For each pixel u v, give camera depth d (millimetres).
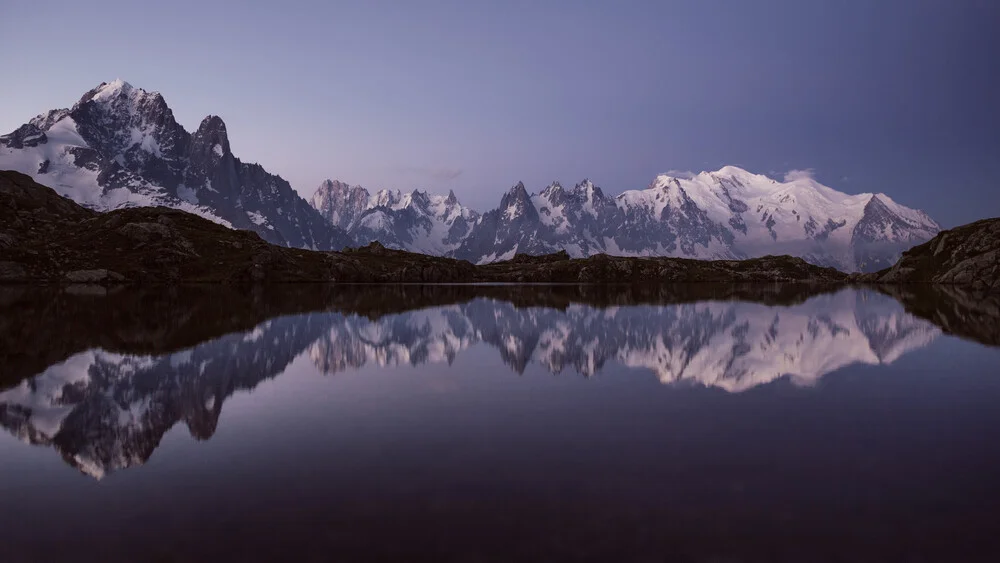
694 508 12617
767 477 14539
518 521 12000
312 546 11031
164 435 18797
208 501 13336
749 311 73000
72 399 24000
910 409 22125
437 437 18297
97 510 12977
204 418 20875
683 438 18109
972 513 12320
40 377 28641
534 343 42312
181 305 77250
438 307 78000
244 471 15289
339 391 25578
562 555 10500
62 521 12438
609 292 134000
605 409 22203
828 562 10266
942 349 39188
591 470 15102
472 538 11242
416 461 15930
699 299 103812
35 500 13594
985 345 41000
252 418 20844
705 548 10781
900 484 14031
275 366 32219
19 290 110625
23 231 166000
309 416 21141
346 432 18938
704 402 23438
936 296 109562
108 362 33188
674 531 11492
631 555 10508
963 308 77312
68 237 169750
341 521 12117
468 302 90188
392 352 37812
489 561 10297
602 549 10742
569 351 38281
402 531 11578
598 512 12438
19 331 47375
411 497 13344
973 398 24094
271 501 13234
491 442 17688
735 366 32500
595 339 44688
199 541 11344
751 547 10836
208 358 34750
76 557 10805
